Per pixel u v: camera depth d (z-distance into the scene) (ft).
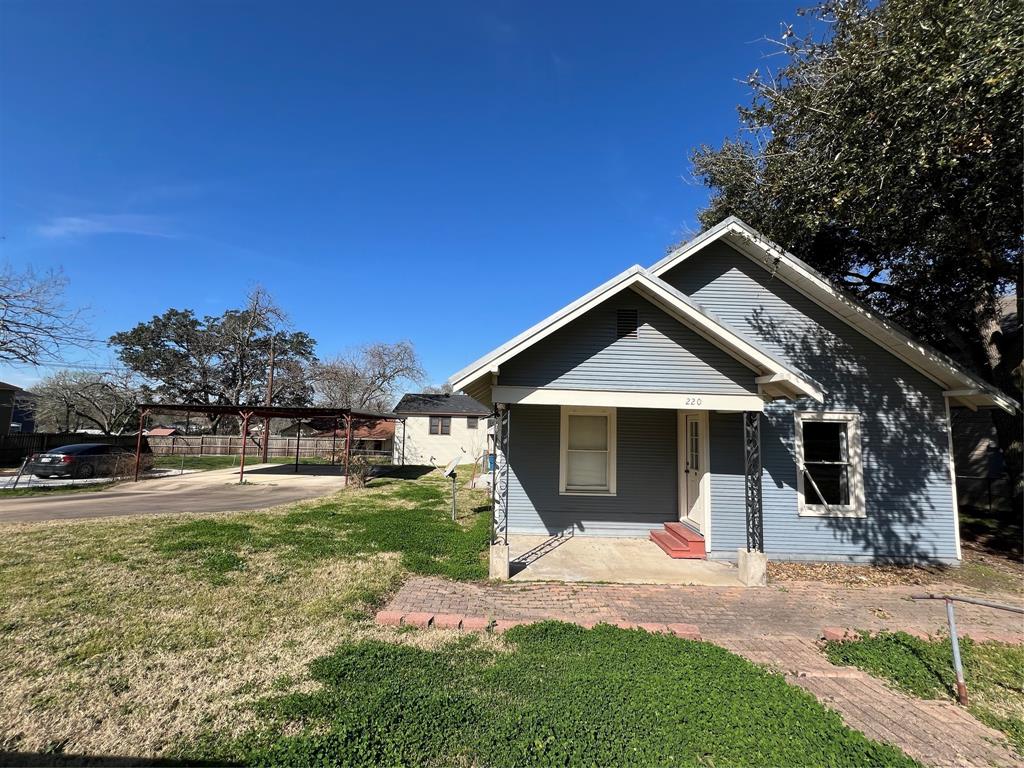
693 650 15.16
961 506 48.47
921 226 26.61
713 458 27.12
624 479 31.71
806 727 10.93
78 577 20.68
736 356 24.35
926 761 10.50
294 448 121.49
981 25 18.58
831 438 28.96
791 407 28.63
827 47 26.07
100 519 34.27
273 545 27.61
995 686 13.79
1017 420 34.35
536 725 10.64
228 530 31.01
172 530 30.55
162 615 16.99
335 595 19.53
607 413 32.30
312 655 14.35
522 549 28.12
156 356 148.05
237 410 67.92
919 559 27.61
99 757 9.69
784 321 30.14
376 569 23.34
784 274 30.22
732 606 20.18
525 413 32.27
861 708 12.65
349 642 15.28
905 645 16.24
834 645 16.26
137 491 53.88
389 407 172.76
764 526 27.86
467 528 34.06
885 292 37.88
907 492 28.12
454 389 22.72
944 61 19.84
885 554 27.58
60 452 62.64
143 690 12.19
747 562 23.04
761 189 32.24
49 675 12.76
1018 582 24.68
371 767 9.27
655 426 32.07
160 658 13.88
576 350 24.52
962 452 51.06
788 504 27.91
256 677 12.97
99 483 60.13
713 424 27.27
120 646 14.55
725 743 10.24
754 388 24.45
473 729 10.44
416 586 21.38
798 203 28.35
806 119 26.18
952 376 27.45
